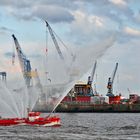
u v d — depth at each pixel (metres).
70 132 149.50
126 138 130.88
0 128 160.62
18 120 172.50
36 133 142.25
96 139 126.50
